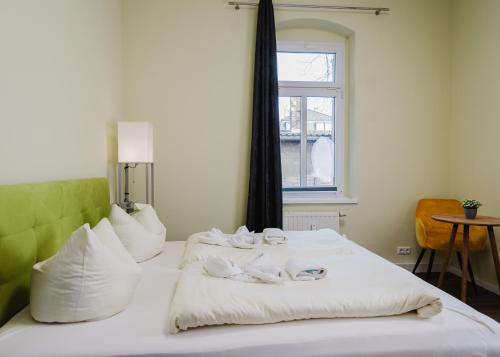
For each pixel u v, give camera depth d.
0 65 1.30
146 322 1.18
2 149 1.31
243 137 3.25
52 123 1.72
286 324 1.17
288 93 3.52
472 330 1.16
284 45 3.47
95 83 2.37
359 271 1.60
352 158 3.45
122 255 1.45
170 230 3.21
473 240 2.85
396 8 3.36
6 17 1.33
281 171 3.23
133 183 3.15
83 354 1.00
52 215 1.53
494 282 2.90
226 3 3.19
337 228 3.32
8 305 1.22
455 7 3.37
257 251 2.03
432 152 3.45
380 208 3.41
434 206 3.28
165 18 3.14
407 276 1.55
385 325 1.17
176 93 3.17
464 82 3.26
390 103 3.39
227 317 1.14
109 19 2.70
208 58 3.19
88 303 1.16
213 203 3.24
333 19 3.31
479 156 3.08
